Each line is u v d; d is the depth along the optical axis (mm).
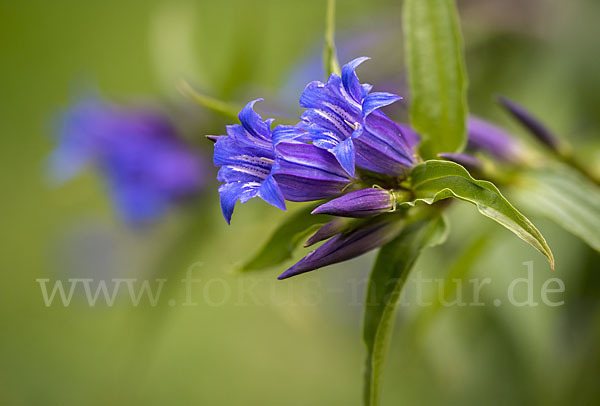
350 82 408
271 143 415
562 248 515
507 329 519
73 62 891
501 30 542
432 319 490
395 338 538
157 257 545
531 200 462
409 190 426
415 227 428
